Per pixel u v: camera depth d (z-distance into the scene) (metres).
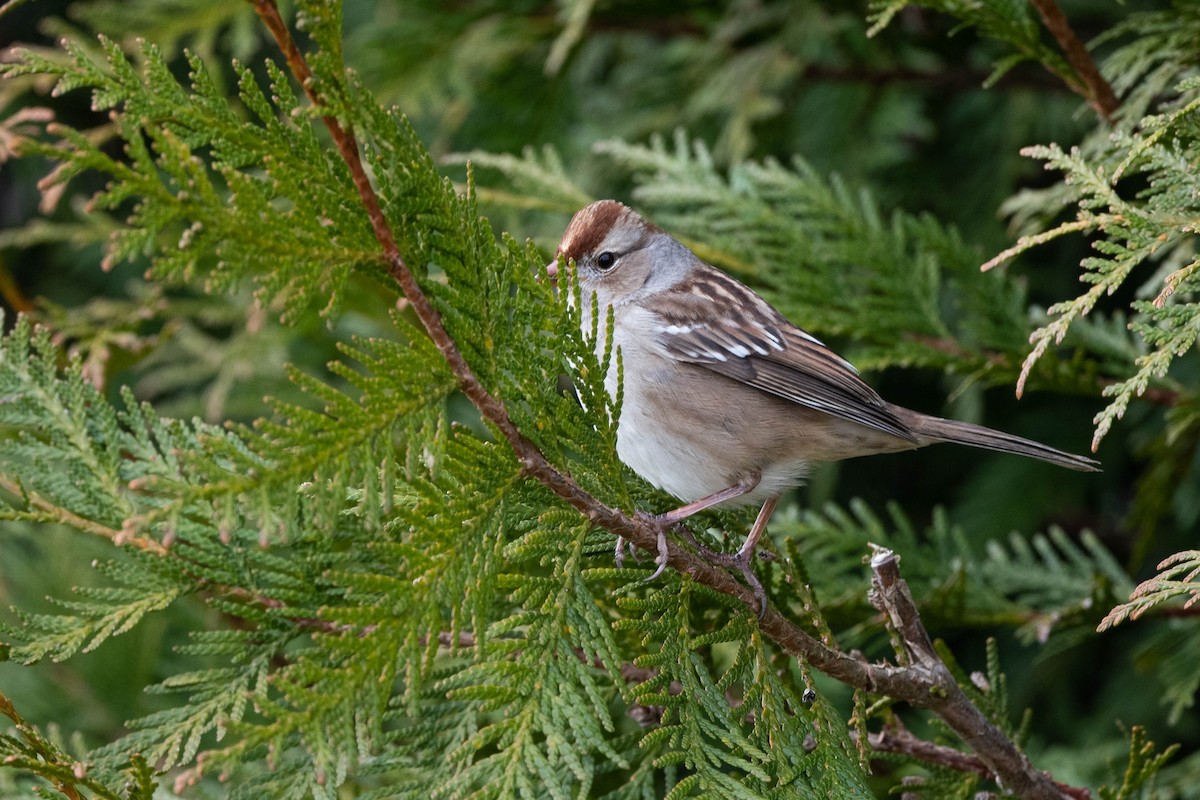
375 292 10.27
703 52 12.09
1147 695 10.72
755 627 5.42
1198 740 10.61
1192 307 5.12
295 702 4.14
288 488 4.18
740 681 6.54
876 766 7.97
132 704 8.96
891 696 5.69
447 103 12.51
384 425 4.46
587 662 5.46
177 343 11.93
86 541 9.12
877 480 12.30
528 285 4.80
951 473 12.26
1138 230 5.40
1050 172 11.37
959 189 11.78
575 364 4.96
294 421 4.27
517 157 12.23
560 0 11.66
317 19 4.26
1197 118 5.80
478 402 4.70
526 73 12.31
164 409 11.91
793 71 11.30
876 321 9.00
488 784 4.55
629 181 12.12
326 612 4.25
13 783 5.73
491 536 4.71
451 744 5.25
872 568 5.72
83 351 9.92
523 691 4.74
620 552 5.78
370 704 4.29
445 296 4.68
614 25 12.27
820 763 5.23
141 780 4.64
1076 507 11.62
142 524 3.84
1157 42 7.17
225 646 5.21
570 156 12.24
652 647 6.53
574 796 5.43
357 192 4.57
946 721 5.83
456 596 4.54
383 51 12.00
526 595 4.89
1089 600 7.95
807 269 9.38
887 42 11.84
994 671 6.45
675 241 8.48
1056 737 11.20
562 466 5.02
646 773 5.55
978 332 8.70
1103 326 8.79
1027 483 11.59
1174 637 8.71
